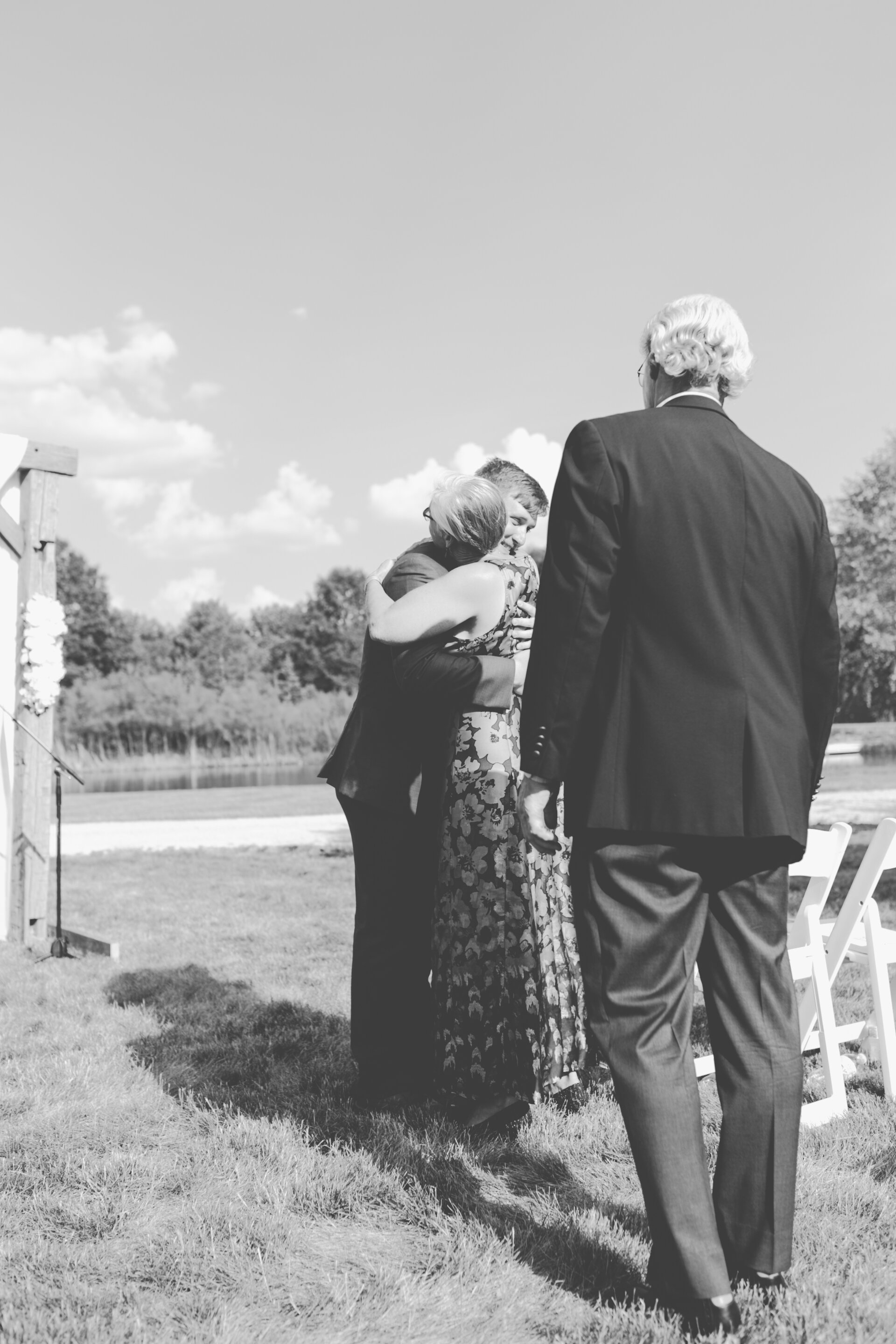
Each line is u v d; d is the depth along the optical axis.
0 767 6.45
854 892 3.60
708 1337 2.00
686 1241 2.04
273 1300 2.26
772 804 2.09
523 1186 2.82
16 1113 3.34
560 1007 3.12
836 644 2.31
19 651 6.50
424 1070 3.45
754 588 2.18
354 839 3.45
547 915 3.14
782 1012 2.18
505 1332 2.14
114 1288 2.29
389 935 3.39
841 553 40.75
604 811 2.13
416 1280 2.33
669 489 2.16
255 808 17.77
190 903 7.89
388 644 3.09
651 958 2.14
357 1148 3.04
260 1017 4.50
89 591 60.25
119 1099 3.44
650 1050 2.12
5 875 6.45
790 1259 2.18
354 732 3.42
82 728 38.50
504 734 3.17
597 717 2.19
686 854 2.14
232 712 40.06
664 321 2.36
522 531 3.42
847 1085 3.67
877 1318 2.11
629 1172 2.87
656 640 2.13
